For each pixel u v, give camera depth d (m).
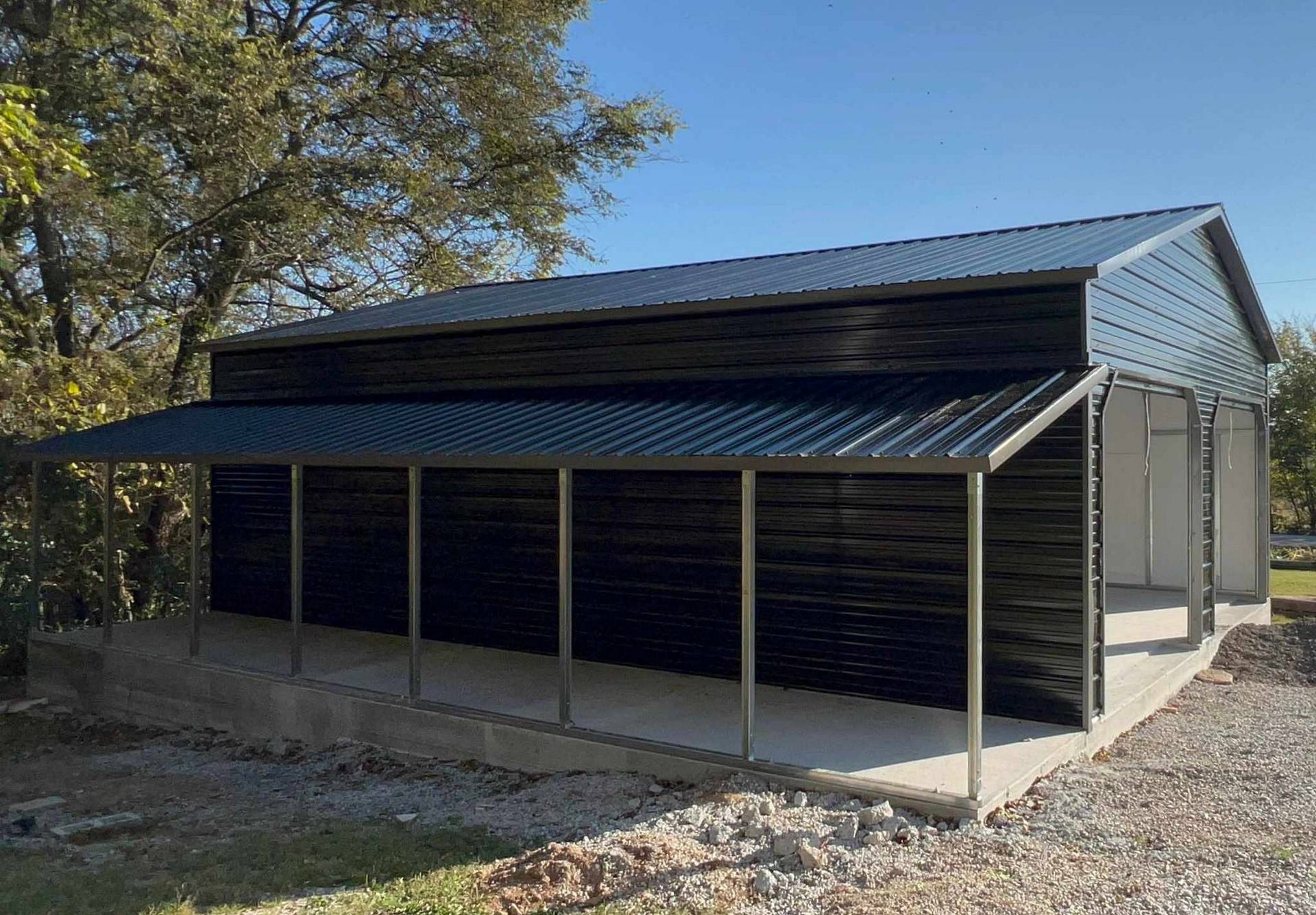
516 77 25.45
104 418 15.90
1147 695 9.34
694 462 7.25
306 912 5.57
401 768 9.04
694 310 10.32
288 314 24.83
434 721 9.13
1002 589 8.42
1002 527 8.42
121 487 15.43
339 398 13.81
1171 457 15.98
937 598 8.79
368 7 24.28
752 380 10.12
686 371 10.61
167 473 15.98
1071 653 8.09
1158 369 10.31
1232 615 13.32
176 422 13.66
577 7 26.14
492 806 7.65
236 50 19.36
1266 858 5.48
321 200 22.14
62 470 14.75
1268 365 15.15
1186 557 15.81
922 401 8.02
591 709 8.86
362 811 7.90
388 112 24.53
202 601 16.02
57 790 9.29
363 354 13.69
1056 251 9.68
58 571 14.67
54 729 12.03
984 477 8.49
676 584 10.38
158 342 21.14
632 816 6.93
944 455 6.23
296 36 23.95
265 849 6.88
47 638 13.02
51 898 5.95
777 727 8.21
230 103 19.12
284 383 14.59
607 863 5.92
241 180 20.34
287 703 10.29
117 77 18.48
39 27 18.62
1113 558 16.56
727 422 8.34
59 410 15.40
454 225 26.38
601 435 8.50
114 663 12.15
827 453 6.71
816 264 12.42
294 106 21.67
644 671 10.47
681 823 6.50
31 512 14.29
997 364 8.66
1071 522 8.11
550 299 13.26
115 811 8.47
